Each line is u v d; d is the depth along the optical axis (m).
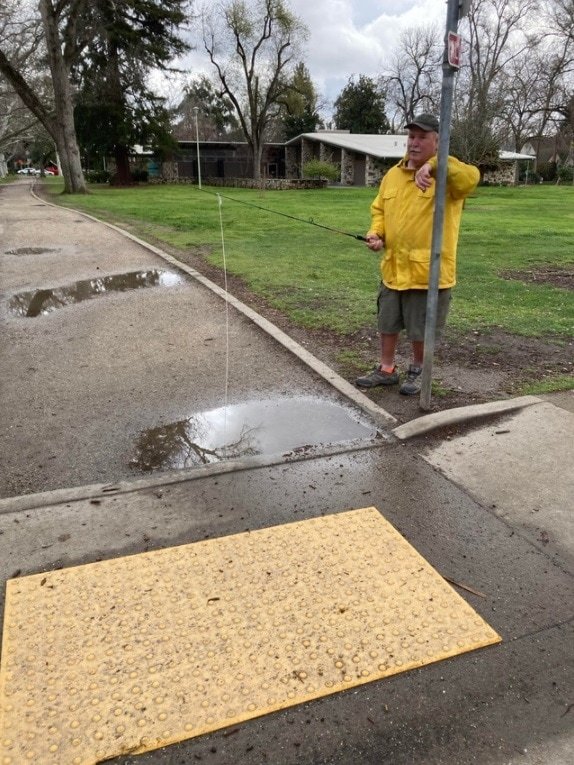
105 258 10.20
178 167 50.84
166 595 2.41
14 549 2.71
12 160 106.19
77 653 2.14
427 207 3.82
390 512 3.01
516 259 10.77
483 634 2.25
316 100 58.38
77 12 28.08
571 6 49.62
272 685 2.03
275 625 2.27
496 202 26.69
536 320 6.48
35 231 13.34
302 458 3.50
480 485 3.23
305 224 15.80
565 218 19.00
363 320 6.31
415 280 3.98
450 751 1.84
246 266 9.45
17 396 4.49
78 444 3.74
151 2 36.19
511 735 1.89
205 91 51.91
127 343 5.72
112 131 39.09
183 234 13.27
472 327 6.16
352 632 2.24
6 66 27.95
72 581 2.49
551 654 2.19
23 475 3.37
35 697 1.97
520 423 3.89
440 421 3.86
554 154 67.81
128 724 1.89
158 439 3.82
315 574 2.54
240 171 52.47
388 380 4.52
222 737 1.87
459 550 2.73
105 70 37.12
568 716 1.96
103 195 28.66
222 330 6.04
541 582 2.54
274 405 4.31
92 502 3.07
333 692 2.01
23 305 7.20
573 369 4.93
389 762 1.81
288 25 44.75
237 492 3.16
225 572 2.55
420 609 2.36
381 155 41.09
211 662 2.11
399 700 2.00
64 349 5.58
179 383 4.73
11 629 2.25
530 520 2.94
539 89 56.00
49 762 1.77
